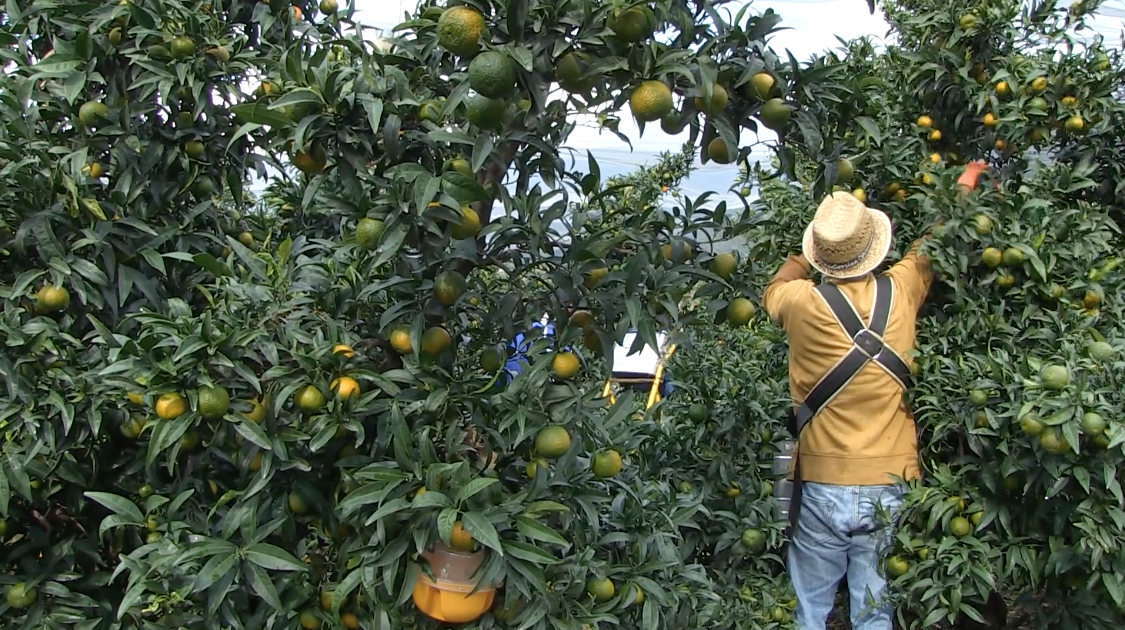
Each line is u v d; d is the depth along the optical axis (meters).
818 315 2.97
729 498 3.26
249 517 1.84
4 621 2.21
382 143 1.80
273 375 1.85
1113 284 2.96
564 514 1.98
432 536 1.79
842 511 2.95
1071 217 2.99
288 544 2.05
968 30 3.21
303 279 2.17
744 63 1.83
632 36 1.61
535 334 2.04
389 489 1.71
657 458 3.35
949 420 2.78
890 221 3.25
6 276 2.41
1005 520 2.70
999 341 2.90
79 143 2.39
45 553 2.25
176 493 2.20
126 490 2.37
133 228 2.41
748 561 3.30
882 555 2.93
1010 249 2.86
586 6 1.60
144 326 1.99
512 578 1.74
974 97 3.29
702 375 3.39
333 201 1.87
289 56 1.77
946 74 3.38
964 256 2.91
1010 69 3.25
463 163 1.81
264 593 1.77
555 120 1.93
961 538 2.77
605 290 1.93
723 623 2.89
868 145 3.15
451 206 1.68
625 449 2.41
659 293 1.91
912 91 3.46
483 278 2.55
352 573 1.80
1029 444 2.54
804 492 3.09
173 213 2.60
